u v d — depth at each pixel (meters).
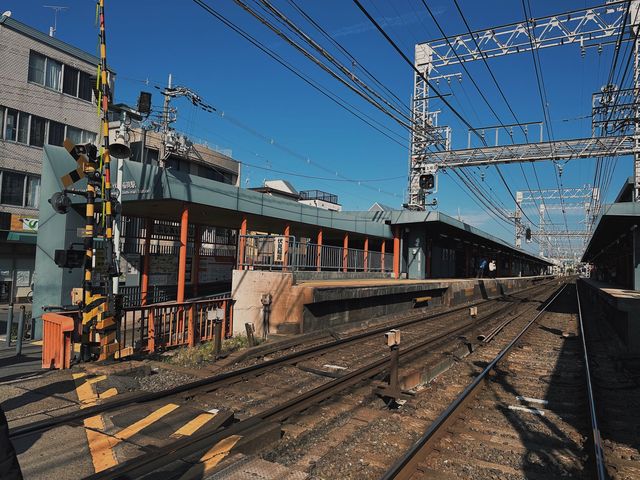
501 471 4.72
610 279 39.81
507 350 11.19
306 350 10.09
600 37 21.39
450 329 14.07
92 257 8.77
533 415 6.60
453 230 30.22
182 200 14.35
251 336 10.90
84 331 8.52
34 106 24.58
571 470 4.85
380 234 26.16
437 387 7.95
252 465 4.32
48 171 14.32
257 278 13.12
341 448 5.21
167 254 19.94
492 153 26.38
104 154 8.88
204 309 11.37
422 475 4.54
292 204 19.53
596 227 20.86
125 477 3.96
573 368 9.75
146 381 7.72
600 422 6.30
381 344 11.95
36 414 5.76
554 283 69.19
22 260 24.48
